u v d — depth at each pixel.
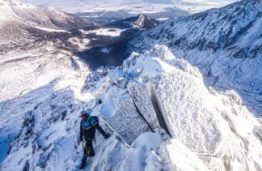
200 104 12.78
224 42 163.25
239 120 16.59
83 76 162.50
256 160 14.29
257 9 172.62
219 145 11.95
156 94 13.29
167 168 10.49
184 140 12.01
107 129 13.98
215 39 170.38
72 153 17.62
